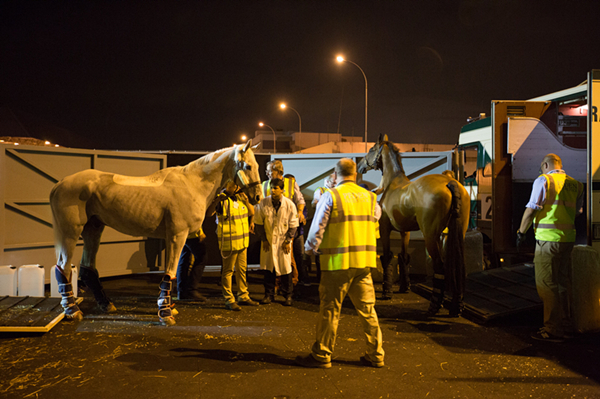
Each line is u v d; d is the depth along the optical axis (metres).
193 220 4.75
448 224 4.94
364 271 3.47
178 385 3.13
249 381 3.21
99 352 3.74
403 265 6.36
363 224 3.40
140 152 7.42
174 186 4.71
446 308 5.45
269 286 5.66
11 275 5.27
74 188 4.56
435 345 4.08
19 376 3.25
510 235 6.45
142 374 3.30
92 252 4.97
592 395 3.05
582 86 6.27
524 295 5.18
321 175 8.17
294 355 3.75
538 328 4.62
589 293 4.36
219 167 4.83
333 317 3.42
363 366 3.53
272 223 5.48
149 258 7.48
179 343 4.01
